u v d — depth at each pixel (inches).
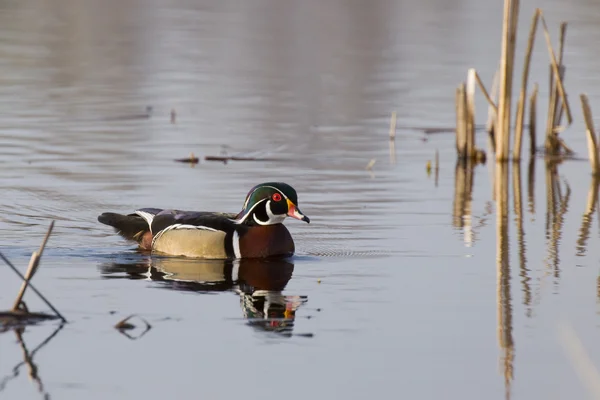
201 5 1907.0
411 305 455.5
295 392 357.1
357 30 1601.9
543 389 362.6
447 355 393.1
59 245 563.5
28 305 446.6
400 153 861.2
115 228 578.6
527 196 716.7
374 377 371.2
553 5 1795.0
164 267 520.7
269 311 444.1
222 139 888.3
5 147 831.7
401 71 1258.0
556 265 526.0
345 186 735.1
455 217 646.5
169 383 363.3
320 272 513.7
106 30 1585.9
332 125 962.1
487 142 935.7
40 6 1861.5
